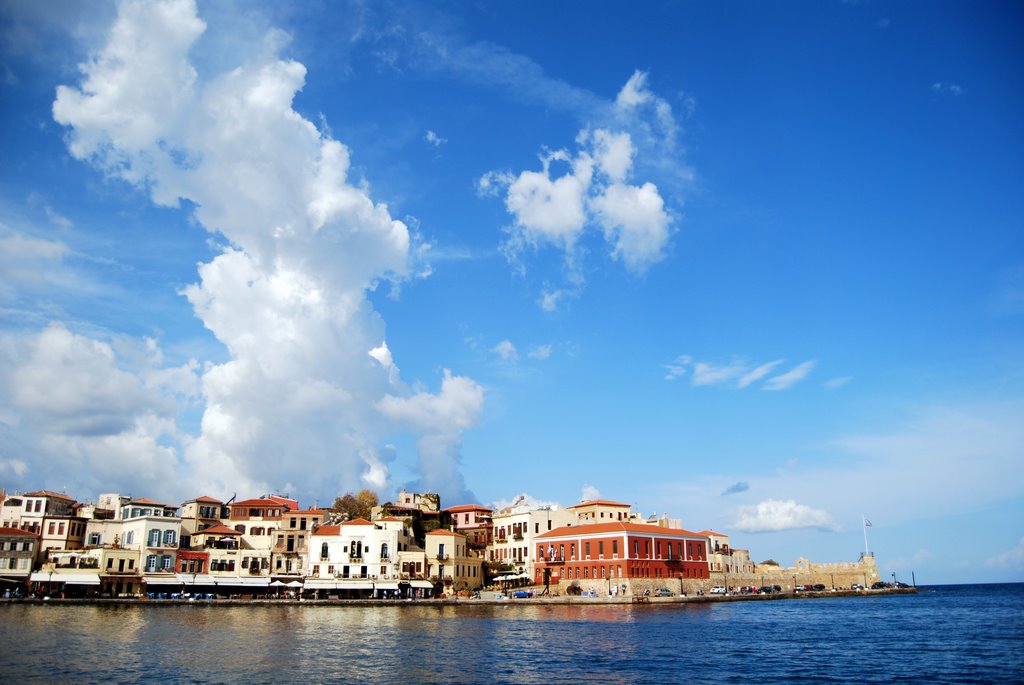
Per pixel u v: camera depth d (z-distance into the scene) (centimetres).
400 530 16625
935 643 9256
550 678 6644
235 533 17088
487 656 7806
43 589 14850
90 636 8850
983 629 11100
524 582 18012
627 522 18850
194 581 15488
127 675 6469
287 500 19888
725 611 14388
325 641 8831
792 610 14988
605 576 16675
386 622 11338
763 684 6488
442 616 12588
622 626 10950
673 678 6706
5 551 15188
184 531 16825
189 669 6806
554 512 19400
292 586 16112
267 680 6400
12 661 7012
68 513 18238
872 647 8831
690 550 18138
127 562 15350
